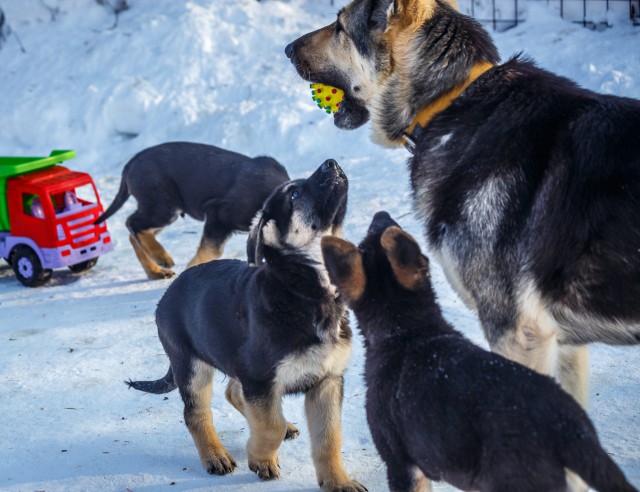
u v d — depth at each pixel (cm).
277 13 1502
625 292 411
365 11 495
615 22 1316
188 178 882
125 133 1409
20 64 1557
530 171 426
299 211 497
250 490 494
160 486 504
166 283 889
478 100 454
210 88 1391
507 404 355
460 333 426
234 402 578
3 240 942
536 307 427
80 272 963
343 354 495
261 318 478
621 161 411
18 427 593
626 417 537
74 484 509
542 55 1272
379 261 431
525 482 346
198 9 1505
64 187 923
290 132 1250
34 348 736
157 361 687
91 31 1576
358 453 531
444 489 470
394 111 495
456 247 445
